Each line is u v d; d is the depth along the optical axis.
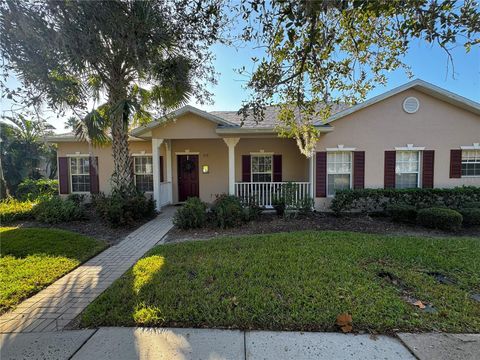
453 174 9.59
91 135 7.27
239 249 5.34
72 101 5.29
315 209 9.65
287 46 4.06
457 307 3.19
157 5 4.27
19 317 3.25
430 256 4.85
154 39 4.83
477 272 4.21
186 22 4.22
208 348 2.56
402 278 3.95
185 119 9.35
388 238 6.04
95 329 2.92
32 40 4.03
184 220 7.44
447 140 9.55
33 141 16.00
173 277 4.06
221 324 2.92
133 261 5.17
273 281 3.82
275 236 6.26
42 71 4.40
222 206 7.95
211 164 11.92
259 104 4.68
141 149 11.80
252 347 2.57
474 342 2.60
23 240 6.26
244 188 9.66
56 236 6.57
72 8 3.98
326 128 8.91
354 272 4.11
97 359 2.45
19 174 15.52
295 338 2.69
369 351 2.49
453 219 6.70
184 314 3.05
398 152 9.69
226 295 3.47
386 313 3.02
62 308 3.46
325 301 3.26
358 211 9.41
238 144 11.59
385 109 9.52
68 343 2.70
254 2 3.22
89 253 5.56
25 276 4.37
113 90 7.51
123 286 3.83
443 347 2.53
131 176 9.10
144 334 2.80
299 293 3.46
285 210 8.66
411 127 9.53
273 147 11.48
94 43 4.70
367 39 4.22
